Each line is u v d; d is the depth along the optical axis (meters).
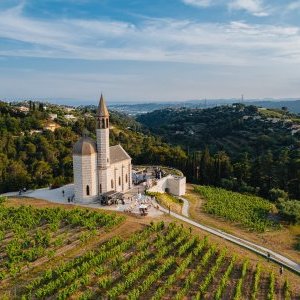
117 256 68.56
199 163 162.12
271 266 73.62
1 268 65.25
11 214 89.12
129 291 59.91
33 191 115.50
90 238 77.69
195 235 81.75
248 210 115.56
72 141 194.25
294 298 61.81
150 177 130.00
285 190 149.00
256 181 155.62
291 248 87.44
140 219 89.81
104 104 100.56
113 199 99.88
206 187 145.75
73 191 113.25
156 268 67.44
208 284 63.69
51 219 84.88
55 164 161.00
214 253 75.31
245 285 64.38
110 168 105.62
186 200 121.69
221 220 103.25
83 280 59.78
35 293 55.75
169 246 74.19
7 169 148.12
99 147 101.69
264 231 97.69
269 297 59.53
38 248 69.44
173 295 59.75
